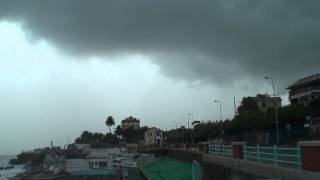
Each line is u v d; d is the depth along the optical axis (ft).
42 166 622.13
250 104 448.24
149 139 643.04
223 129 348.38
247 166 89.86
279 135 258.78
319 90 341.21
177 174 149.59
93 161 454.81
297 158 67.51
